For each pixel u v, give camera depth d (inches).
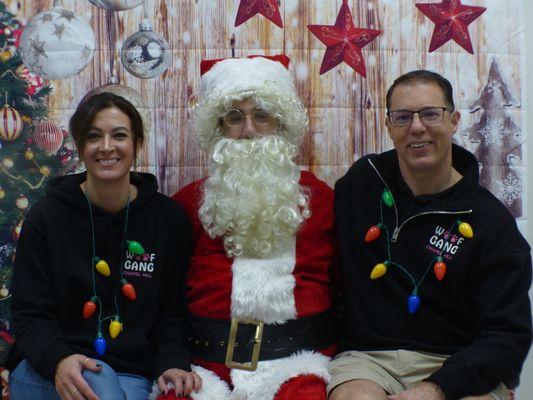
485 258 74.9
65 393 69.1
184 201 86.7
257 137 82.4
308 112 93.4
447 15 93.0
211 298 77.9
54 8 91.7
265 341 76.0
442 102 75.3
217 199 81.4
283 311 76.5
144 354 78.4
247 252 79.9
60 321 77.4
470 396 69.5
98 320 77.6
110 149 75.8
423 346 76.5
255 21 92.4
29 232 77.7
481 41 93.2
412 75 77.2
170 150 93.1
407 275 77.4
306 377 72.1
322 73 93.0
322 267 81.0
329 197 85.5
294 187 81.2
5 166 91.7
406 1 93.0
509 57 93.4
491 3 93.0
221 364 76.1
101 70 92.2
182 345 78.0
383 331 77.9
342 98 93.4
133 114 78.7
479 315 74.9
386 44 93.0
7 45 91.4
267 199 79.3
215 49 92.4
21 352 75.7
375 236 79.0
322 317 79.3
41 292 76.0
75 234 78.4
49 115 92.1
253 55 90.7
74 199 78.5
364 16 93.0
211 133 84.4
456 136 93.7
